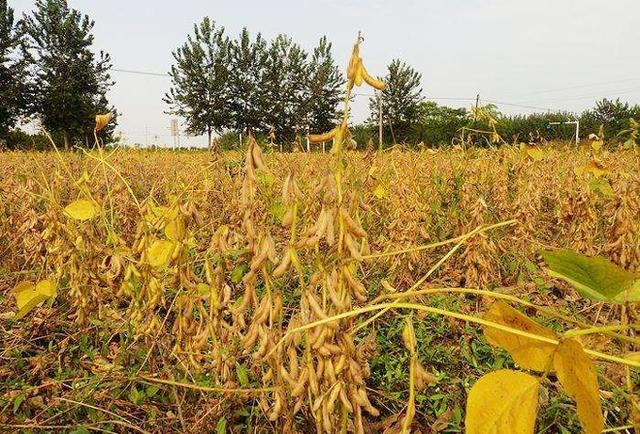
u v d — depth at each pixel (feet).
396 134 86.99
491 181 16.46
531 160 16.46
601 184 11.30
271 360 4.55
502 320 3.08
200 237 11.20
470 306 10.56
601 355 2.60
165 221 6.52
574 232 12.62
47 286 6.45
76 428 6.29
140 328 6.77
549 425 6.38
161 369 7.28
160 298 6.66
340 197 3.85
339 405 4.14
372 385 7.80
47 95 132.36
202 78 133.90
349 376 3.88
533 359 3.00
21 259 12.46
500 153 17.56
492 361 8.45
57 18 135.03
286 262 3.92
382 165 15.34
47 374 7.88
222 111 134.51
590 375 2.54
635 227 7.86
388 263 11.28
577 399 2.63
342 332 3.84
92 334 8.24
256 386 6.60
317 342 3.74
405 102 86.43
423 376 3.41
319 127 127.54
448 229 14.88
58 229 7.36
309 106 126.82
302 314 3.92
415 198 12.01
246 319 8.33
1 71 130.31
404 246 11.00
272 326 4.24
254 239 4.48
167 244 6.39
